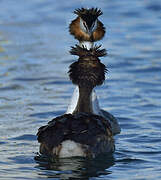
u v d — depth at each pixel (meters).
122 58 20.19
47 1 27.58
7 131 13.91
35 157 11.98
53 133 11.58
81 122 11.62
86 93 12.67
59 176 10.88
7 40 22.27
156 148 12.65
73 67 12.71
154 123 14.52
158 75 18.56
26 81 18.00
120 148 12.62
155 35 22.94
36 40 22.36
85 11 14.98
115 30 23.62
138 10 26.09
